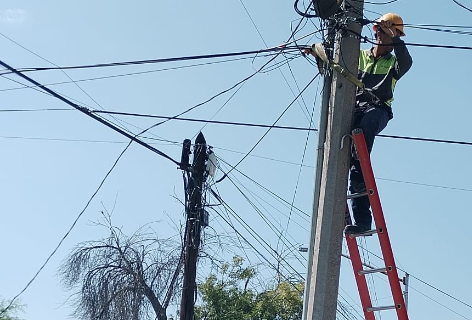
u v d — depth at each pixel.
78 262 16.39
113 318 16.02
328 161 8.18
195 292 13.29
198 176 13.39
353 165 8.45
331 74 8.61
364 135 8.12
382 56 8.72
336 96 8.35
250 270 20.66
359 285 8.16
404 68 8.48
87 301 16.16
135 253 16.50
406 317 7.87
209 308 20.22
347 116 8.29
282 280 19.88
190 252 13.33
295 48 9.40
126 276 16.20
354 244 8.26
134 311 15.96
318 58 8.82
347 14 8.55
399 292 7.91
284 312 20.47
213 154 13.52
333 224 8.00
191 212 13.37
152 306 16.09
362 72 8.72
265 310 20.25
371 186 7.97
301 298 20.59
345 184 8.12
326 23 8.75
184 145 13.45
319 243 7.97
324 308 7.80
